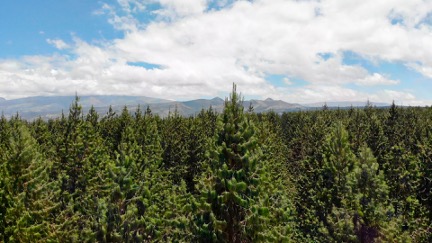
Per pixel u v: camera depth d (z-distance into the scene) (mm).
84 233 21516
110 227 19734
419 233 24062
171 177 48875
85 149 39719
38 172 23344
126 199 21328
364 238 21203
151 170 39406
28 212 21141
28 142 23656
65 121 47781
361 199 23078
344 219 22156
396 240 21141
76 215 25844
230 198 17156
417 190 29219
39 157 25500
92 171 36781
